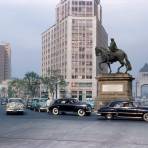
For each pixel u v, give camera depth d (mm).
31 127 24859
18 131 22016
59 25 193000
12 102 46219
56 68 194000
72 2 187625
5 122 29500
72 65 181000
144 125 28094
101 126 26422
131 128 25141
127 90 45469
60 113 43781
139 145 16281
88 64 180625
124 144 16500
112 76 45844
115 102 35281
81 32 181500
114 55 46344
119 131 22781
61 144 16172
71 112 42969
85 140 17766
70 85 179875
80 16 183000
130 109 34438
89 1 188625
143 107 34312
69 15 185250
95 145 15961
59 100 43594
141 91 110750
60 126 25781
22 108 45844
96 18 181500
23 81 164750
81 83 180375
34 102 58812
